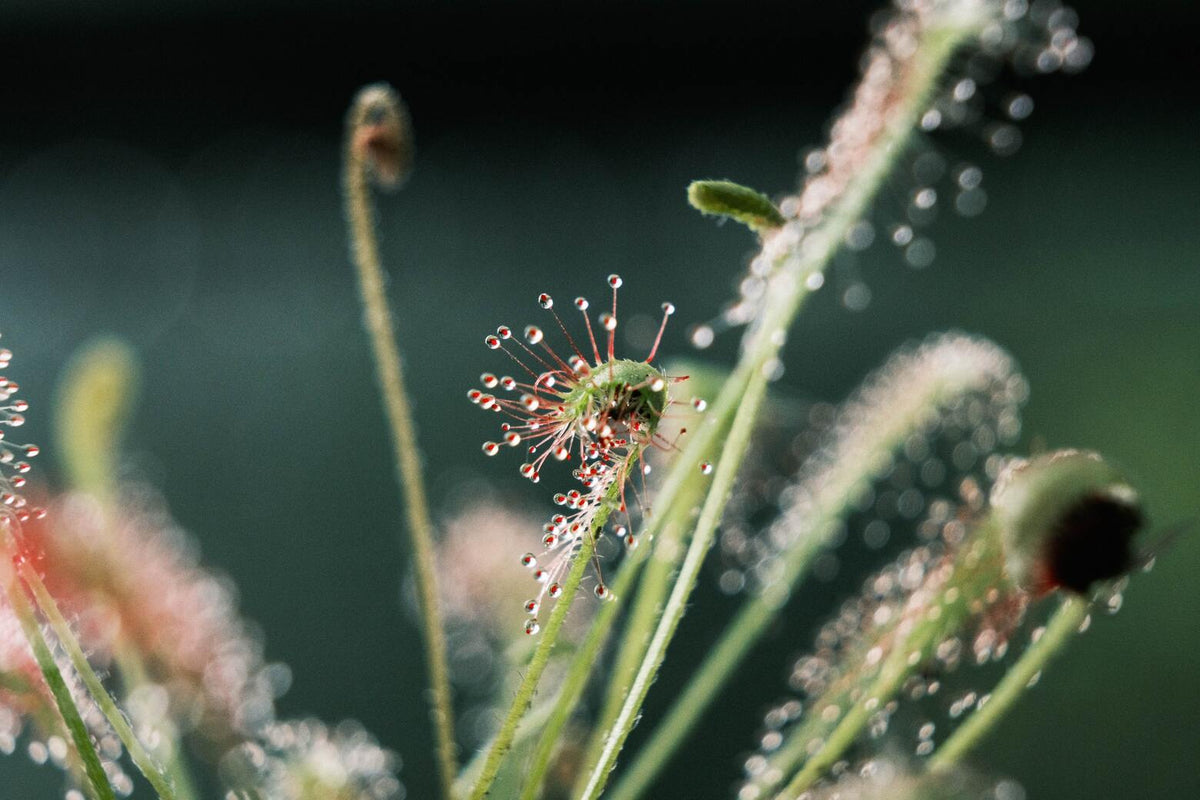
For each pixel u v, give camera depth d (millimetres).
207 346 799
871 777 153
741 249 957
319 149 1085
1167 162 984
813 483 181
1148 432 529
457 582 195
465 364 716
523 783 170
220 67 1079
